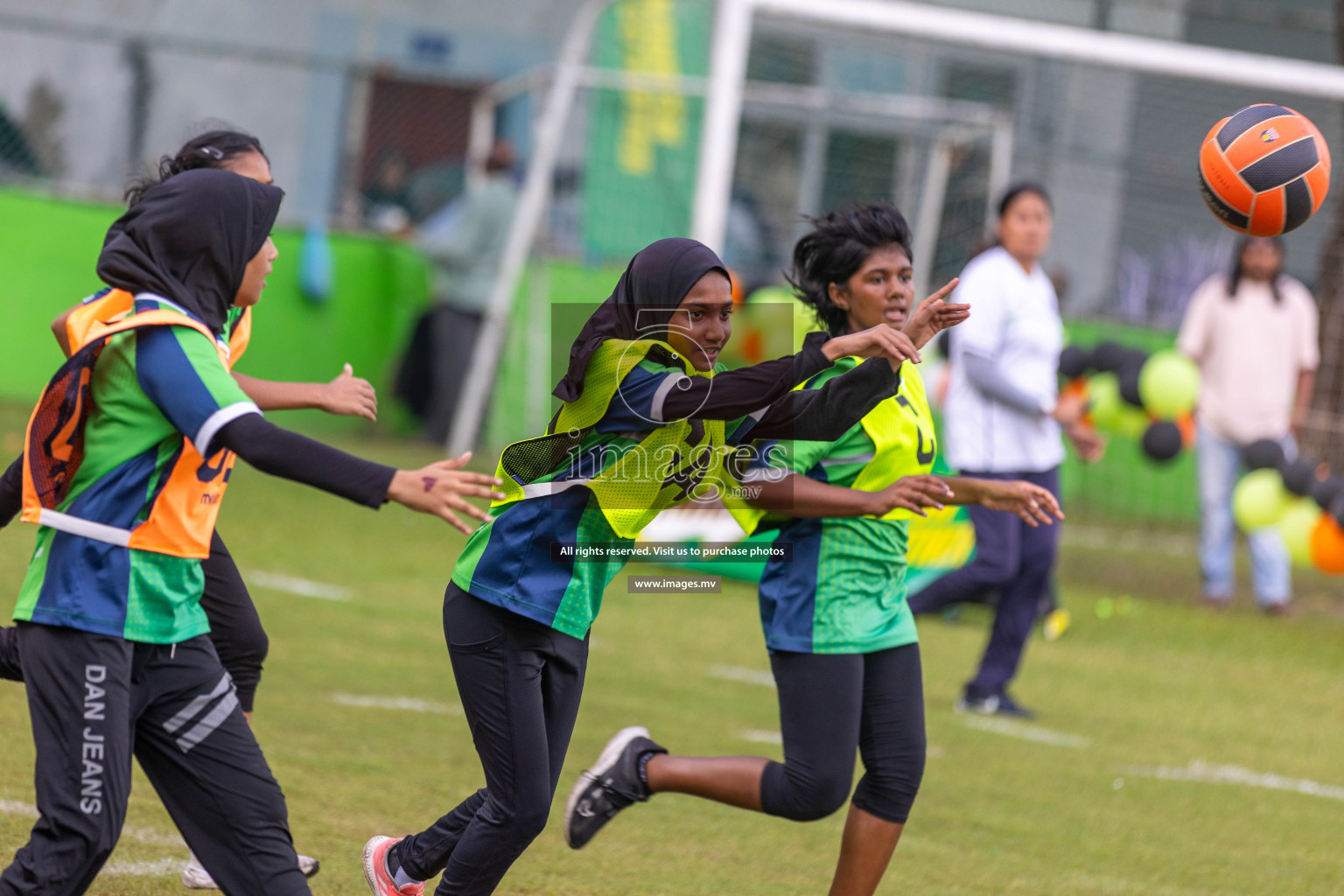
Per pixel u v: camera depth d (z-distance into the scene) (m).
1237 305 38.41
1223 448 39.16
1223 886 17.70
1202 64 41.34
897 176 56.12
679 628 31.59
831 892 14.24
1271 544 38.69
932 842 18.61
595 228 51.34
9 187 53.59
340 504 41.44
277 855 11.35
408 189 59.66
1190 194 59.06
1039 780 22.03
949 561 34.62
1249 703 29.02
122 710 10.95
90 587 10.96
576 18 66.69
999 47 41.12
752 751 21.94
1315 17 66.56
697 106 49.94
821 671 13.84
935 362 39.75
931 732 24.52
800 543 14.15
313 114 59.38
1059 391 36.38
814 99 53.59
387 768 19.38
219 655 14.88
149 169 14.79
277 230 53.06
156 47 54.97
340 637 26.88
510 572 12.44
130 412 11.05
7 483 11.95
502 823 12.50
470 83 60.81
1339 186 46.25
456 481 10.52
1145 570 45.50
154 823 16.70
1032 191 26.75
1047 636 34.09
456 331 51.81
